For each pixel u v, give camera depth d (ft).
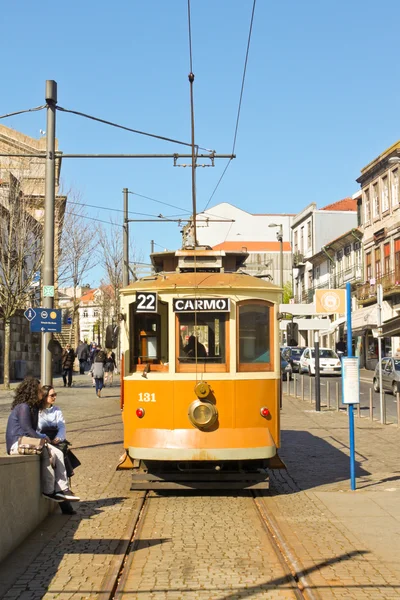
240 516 30.19
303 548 24.52
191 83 37.78
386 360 97.60
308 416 71.15
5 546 23.16
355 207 233.76
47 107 47.14
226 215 286.05
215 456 32.14
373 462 44.45
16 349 129.49
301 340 229.45
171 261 39.14
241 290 34.24
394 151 157.58
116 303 156.66
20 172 117.60
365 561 22.91
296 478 39.47
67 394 94.27
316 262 219.20
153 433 33.04
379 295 66.74
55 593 19.93
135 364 34.22
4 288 97.55
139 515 30.35
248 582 21.02
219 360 33.63
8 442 28.50
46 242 46.60
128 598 19.66
